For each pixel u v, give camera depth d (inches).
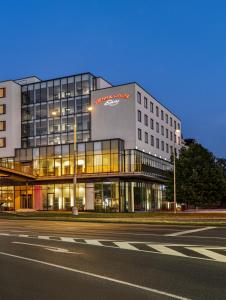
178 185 2231.8
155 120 3046.3
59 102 2950.3
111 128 2691.9
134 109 2652.6
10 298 334.3
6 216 1878.7
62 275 429.1
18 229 1092.5
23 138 3051.2
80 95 2878.9
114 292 350.3
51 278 414.0
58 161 2714.1
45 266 486.6
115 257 551.8
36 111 3031.5
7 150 2987.2
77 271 450.0
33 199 2760.8
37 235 900.0
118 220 1402.6
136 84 2699.3
